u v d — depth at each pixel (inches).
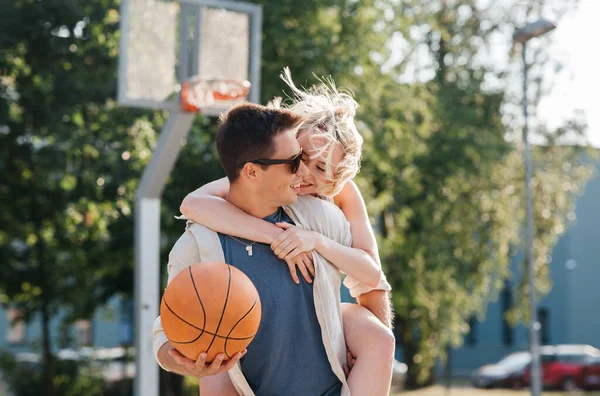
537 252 896.3
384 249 759.1
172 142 281.4
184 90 279.6
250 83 294.8
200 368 86.5
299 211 98.1
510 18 871.1
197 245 94.5
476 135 801.6
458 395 1037.2
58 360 730.8
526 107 653.3
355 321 98.9
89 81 567.2
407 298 806.5
